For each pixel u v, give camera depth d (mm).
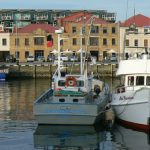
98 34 111000
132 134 29125
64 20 114750
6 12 144125
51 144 26938
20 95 55875
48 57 104562
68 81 33812
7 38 108938
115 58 98938
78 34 109188
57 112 30859
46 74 89875
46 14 146375
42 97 33875
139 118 29531
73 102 31328
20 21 144250
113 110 33438
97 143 27219
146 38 109500
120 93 31625
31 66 89500
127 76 31859
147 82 31500
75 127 30906
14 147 26125
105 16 145000
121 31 111812
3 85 73188
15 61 101375
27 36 109500
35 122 33625
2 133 29781
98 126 31844
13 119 35281
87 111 30641
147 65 31469
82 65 41188
